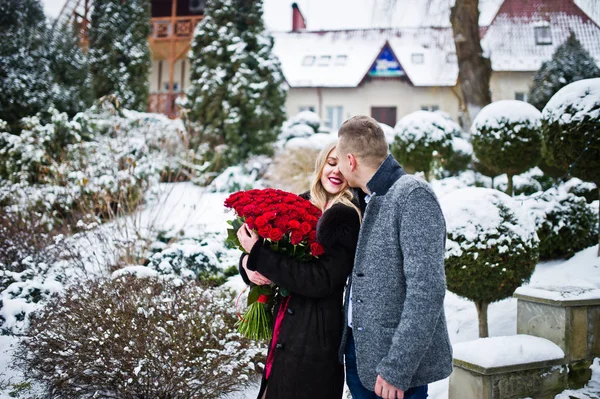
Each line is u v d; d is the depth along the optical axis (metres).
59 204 5.59
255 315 2.00
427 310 1.38
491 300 2.83
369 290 1.54
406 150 6.44
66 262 4.43
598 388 2.42
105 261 4.22
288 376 1.70
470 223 2.77
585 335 2.47
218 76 9.59
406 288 1.46
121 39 12.85
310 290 1.67
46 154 6.48
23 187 5.77
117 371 2.47
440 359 1.56
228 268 4.41
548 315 2.51
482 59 9.79
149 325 2.59
